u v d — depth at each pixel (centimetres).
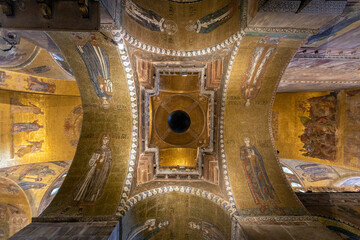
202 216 691
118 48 557
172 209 715
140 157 737
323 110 1059
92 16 259
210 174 767
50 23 258
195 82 913
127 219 604
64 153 1030
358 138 928
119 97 680
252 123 741
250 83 690
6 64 740
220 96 745
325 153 1062
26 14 254
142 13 569
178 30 654
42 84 951
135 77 663
